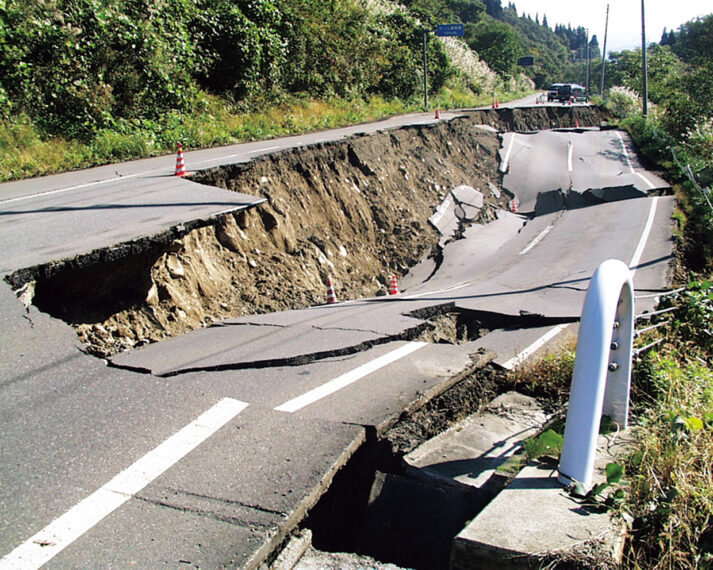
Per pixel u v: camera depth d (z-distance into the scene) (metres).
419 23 42.88
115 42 18.11
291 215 13.55
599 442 4.08
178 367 5.89
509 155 25.19
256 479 3.57
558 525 3.09
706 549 3.34
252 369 5.89
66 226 8.34
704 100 32.47
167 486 3.46
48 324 5.59
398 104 34.66
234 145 17.66
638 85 50.09
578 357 3.50
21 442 3.82
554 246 15.34
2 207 9.80
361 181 17.03
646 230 15.11
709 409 4.52
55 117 16.00
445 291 11.82
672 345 6.26
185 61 20.72
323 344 6.70
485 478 3.99
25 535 3.02
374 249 15.69
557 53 196.50
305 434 4.18
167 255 9.02
